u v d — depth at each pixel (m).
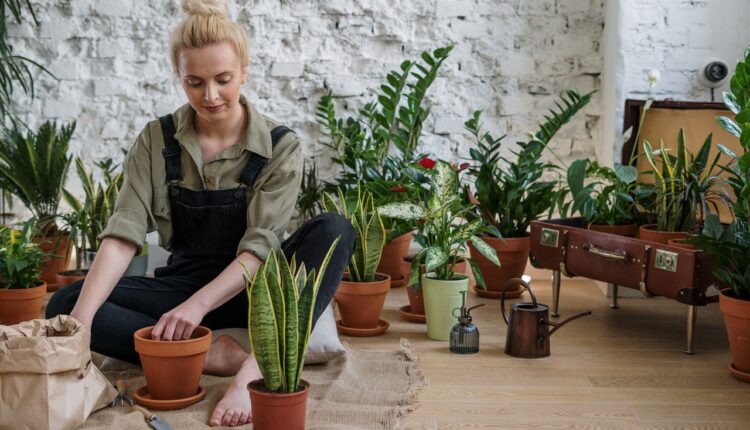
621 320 3.22
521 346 2.71
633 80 3.69
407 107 4.05
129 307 2.36
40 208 3.73
